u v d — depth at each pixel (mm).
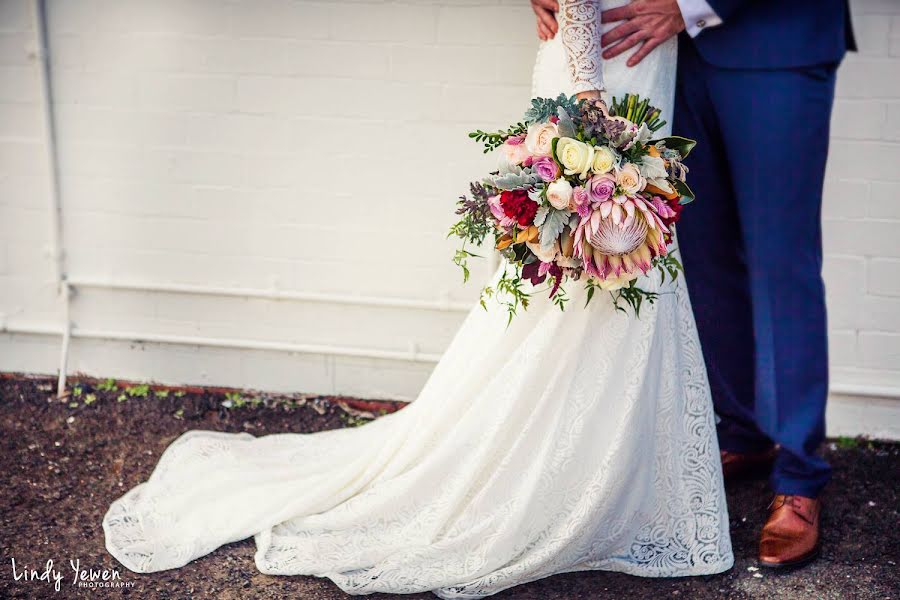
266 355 3764
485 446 2631
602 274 2340
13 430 3469
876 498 3135
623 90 2580
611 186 2254
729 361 3100
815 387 2826
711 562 2668
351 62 3434
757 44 2680
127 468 3258
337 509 2805
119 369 3830
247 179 3582
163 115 3559
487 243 3506
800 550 2746
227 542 2807
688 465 2672
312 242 3615
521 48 3354
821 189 2783
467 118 3434
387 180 3523
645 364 2539
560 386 2584
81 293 3775
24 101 3598
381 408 3715
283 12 3418
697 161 2908
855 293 3387
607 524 2635
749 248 2824
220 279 3691
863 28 3178
